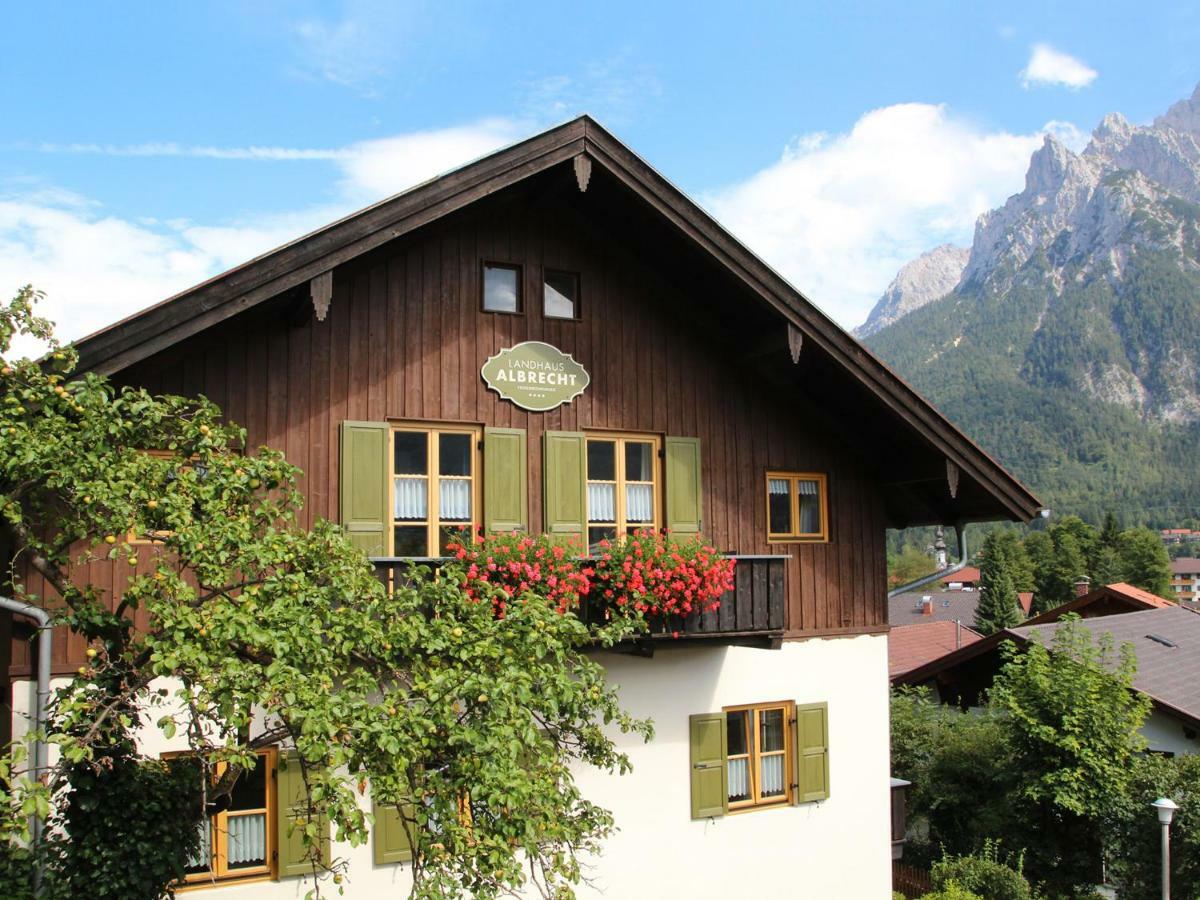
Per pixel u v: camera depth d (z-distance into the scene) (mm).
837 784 12000
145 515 6262
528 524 10438
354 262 9828
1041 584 76875
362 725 5488
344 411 9656
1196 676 21047
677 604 10039
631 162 10086
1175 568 136875
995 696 16812
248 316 9297
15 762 5227
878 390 11133
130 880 6473
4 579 7996
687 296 11625
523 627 6484
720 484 11594
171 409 7059
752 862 11344
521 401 10508
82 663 8320
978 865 15008
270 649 5742
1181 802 14727
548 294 10875
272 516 6840
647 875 10688
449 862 5836
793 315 10781
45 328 6773
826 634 12086
